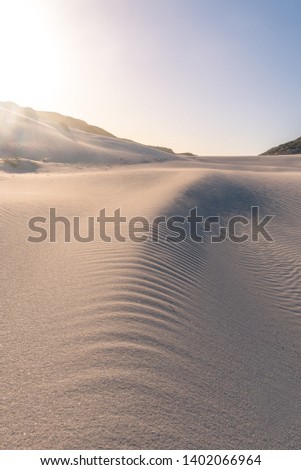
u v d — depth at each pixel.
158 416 2.63
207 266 7.40
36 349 3.35
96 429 2.40
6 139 56.50
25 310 4.20
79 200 14.44
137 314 4.19
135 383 2.93
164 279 5.61
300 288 7.59
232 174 25.78
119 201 14.55
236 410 3.07
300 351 4.88
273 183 22.16
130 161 57.81
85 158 55.88
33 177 26.72
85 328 3.78
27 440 2.28
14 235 7.67
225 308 5.48
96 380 2.89
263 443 2.79
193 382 3.23
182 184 18.39
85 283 5.16
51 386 2.80
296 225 14.08
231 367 3.79
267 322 5.56
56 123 84.19
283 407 3.42
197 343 4.01
